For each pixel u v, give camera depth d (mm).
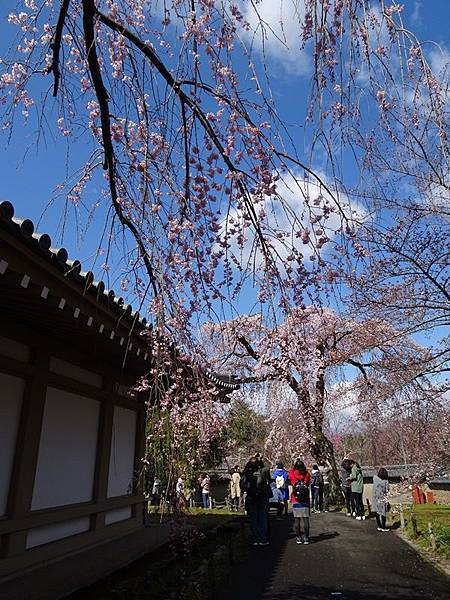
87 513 6734
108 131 3438
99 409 7504
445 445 8883
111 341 5621
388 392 8750
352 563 7227
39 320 5113
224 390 6559
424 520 11555
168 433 4574
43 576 5141
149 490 8273
